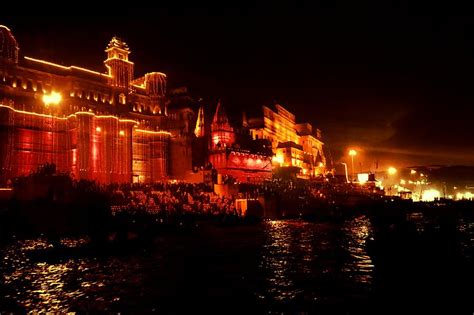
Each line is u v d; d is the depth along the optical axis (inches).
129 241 1589.6
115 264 1330.0
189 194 2477.9
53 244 1610.5
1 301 951.0
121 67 2977.4
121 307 898.1
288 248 1610.5
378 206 3481.8
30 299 965.8
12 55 2437.3
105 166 2662.4
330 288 999.6
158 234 1891.0
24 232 1772.9
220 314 840.9
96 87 2805.1
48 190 2038.6
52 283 1099.9
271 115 4611.2
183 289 1024.9
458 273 879.7
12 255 1457.9
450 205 3831.2
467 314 693.3
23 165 2399.1
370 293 930.7
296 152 4724.4
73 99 2637.8
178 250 1578.5
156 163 3139.8
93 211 1902.1
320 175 4717.0
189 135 3255.4
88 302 937.5
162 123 3228.3
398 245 1191.6
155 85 3260.3
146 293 998.4
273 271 1205.1
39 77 2564.0
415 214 3398.1
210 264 1320.1
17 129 2399.1
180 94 3644.2
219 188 2765.7
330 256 1432.1
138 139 3097.9
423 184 6412.4
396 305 803.4
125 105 2945.4
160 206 2222.0
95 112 2728.8
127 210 2020.2
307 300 909.2
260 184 3169.3
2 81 2372.0
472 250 1170.6
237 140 3769.7
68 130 2588.6
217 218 2289.6
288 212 2910.9
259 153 3688.5
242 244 1722.4
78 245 1531.7
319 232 2138.3
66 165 2561.5
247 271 1211.9
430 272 901.8
